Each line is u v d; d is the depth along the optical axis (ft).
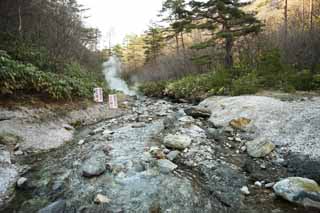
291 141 15.43
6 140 16.60
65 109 26.89
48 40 41.37
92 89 37.86
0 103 20.36
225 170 13.19
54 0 49.34
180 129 20.68
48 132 20.20
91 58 85.92
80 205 9.91
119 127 23.22
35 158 15.65
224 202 10.11
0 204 10.25
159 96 61.46
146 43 120.78
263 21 53.57
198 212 9.44
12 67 22.56
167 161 13.87
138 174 12.42
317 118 17.07
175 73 72.38
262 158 14.62
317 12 51.98
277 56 32.68
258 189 11.14
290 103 22.15
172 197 10.41
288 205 9.65
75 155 15.69
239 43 53.67
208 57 50.62
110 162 13.76
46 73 28.81
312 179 11.36
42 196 10.82
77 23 63.52
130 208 9.64
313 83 27.71
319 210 8.98
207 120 24.98
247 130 19.30
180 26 51.67
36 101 23.88
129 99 52.85
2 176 12.34
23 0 38.17
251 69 38.14
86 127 25.36
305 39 39.65
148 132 20.43
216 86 38.83
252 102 24.88
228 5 42.11
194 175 12.61
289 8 75.31
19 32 35.45
